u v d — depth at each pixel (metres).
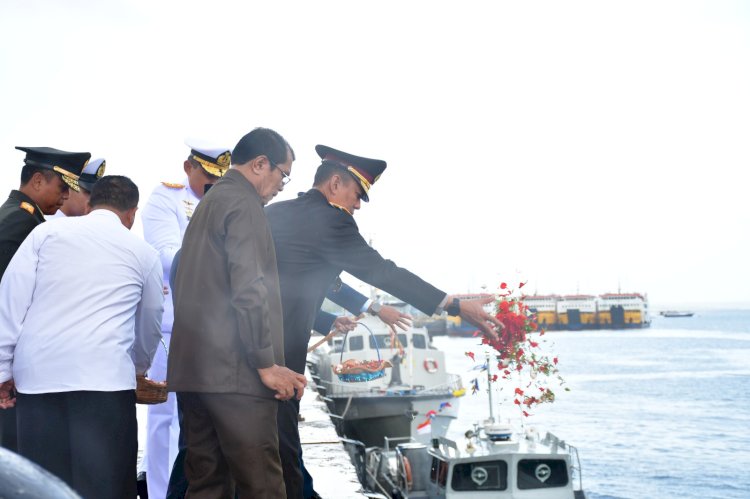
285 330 3.34
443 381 25.92
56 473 3.23
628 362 137.88
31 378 3.25
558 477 14.98
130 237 3.52
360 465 19.64
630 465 46.97
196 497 2.96
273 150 3.04
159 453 4.63
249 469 2.84
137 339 3.60
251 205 2.96
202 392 2.84
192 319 2.90
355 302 4.47
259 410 2.86
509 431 15.99
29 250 3.37
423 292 3.38
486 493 14.85
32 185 3.81
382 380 25.22
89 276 3.35
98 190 3.59
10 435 3.69
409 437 24.25
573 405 77.44
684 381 102.69
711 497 38.78
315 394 11.82
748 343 198.38
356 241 3.38
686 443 55.16
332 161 3.47
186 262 2.98
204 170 4.65
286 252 3.34
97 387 3.24
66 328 3.27
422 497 15.98
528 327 4.21
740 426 62.81
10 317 3.29
